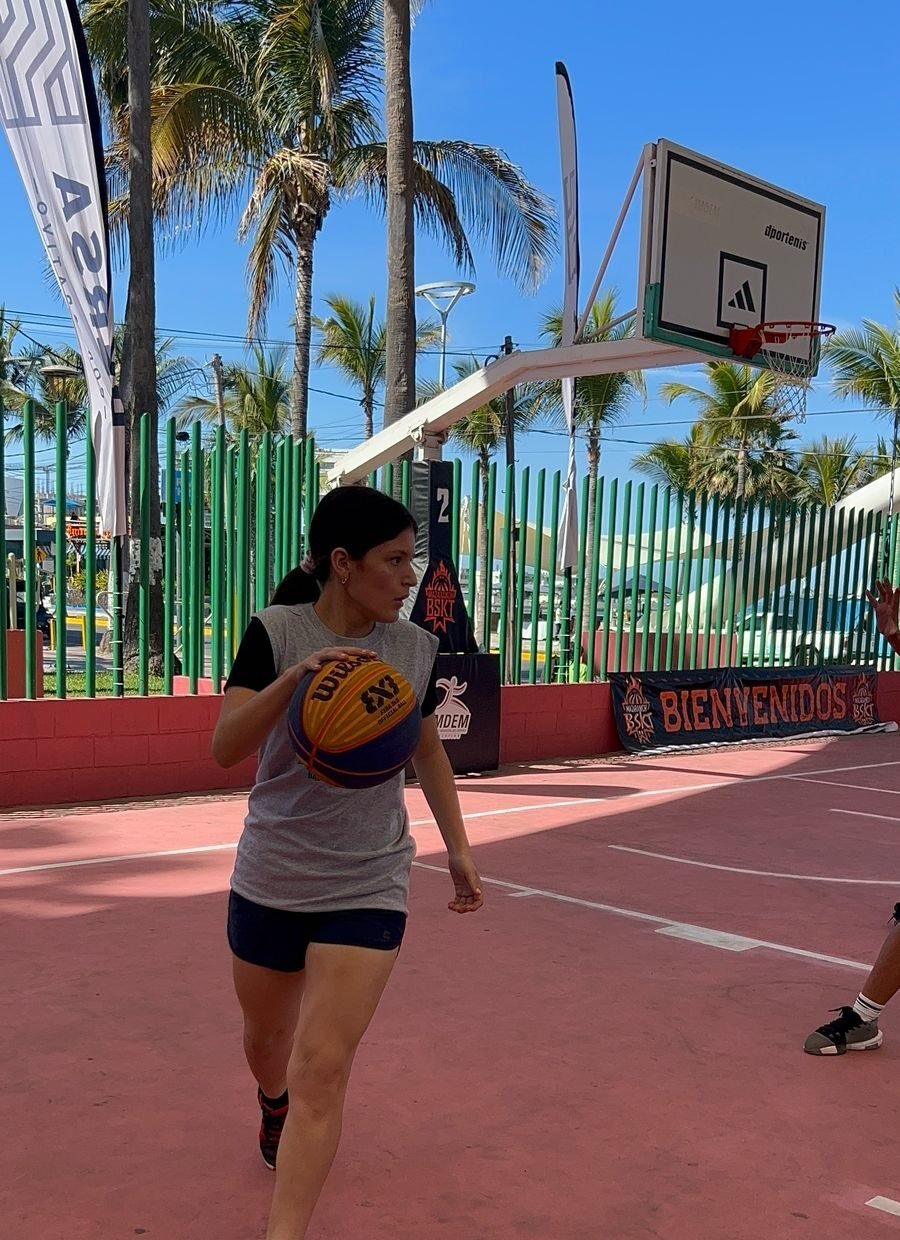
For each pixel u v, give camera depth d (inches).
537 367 425.7
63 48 364.5
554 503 485.4
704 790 427.8
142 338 660.7
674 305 423.8
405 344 577.3
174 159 828.0
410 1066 166.4
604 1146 144.3
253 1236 120.5
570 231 454.3
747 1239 124.3
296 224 917.8
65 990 192.5
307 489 410.9
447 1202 129.6
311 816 108.0
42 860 282.8
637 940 233.6
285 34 824.9
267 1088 126.0
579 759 493.0
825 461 1665.8
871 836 351.3
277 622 109.4
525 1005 193.2
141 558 392.8
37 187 370.3
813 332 475.5
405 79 572.1
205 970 203.9
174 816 342.3
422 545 425.4
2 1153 137.2
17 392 1624.0
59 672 357.7
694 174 431.5
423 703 117.3
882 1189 136.4
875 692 638.5
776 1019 191.5
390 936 107.3
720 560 572.4
